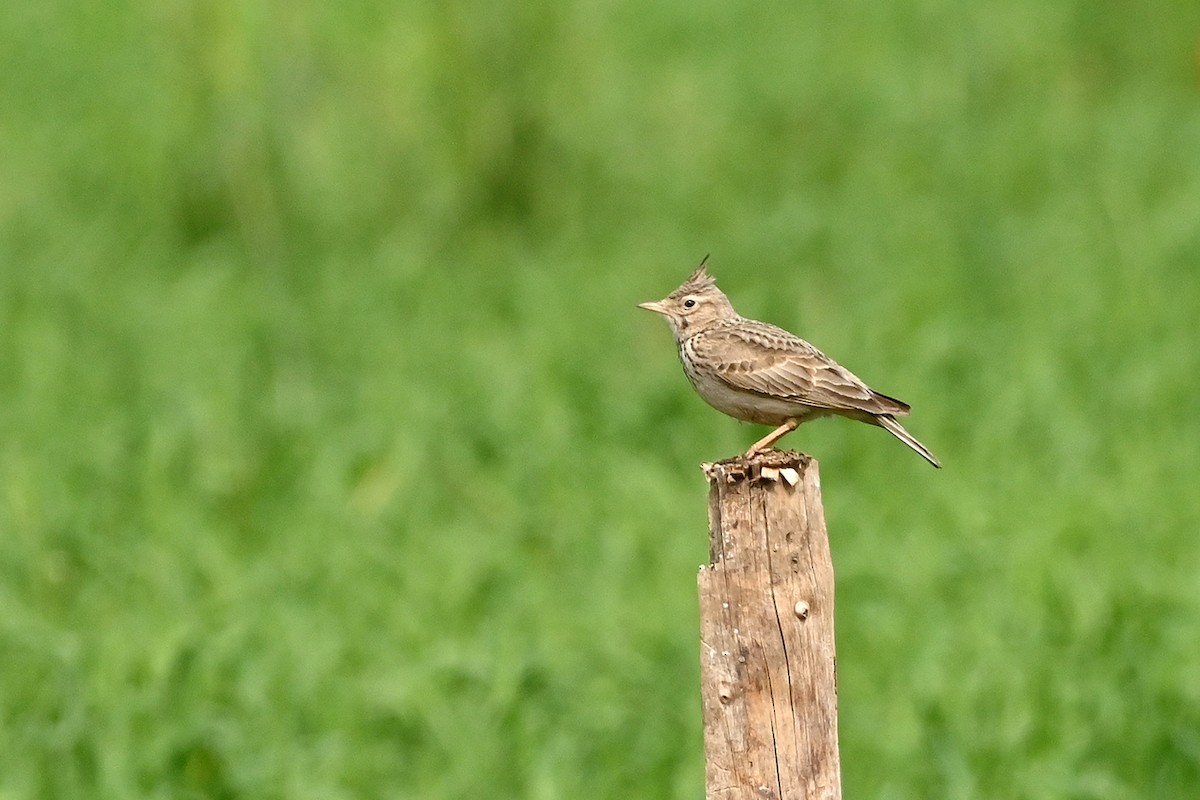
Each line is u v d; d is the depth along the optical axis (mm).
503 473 15133
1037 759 10688
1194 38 27281
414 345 18000
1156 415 15656
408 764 11141
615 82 25594
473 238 21844
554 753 10742
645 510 14188
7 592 12586
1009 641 11750
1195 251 19547
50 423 15695
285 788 10500
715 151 24578
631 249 21109
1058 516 13367
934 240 20406
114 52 28453
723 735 7188
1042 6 29719
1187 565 12758
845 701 11398
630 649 11977
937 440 15414
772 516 7109
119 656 11484
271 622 12242
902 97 26344
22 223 22156
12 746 10734
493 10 22219
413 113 22609
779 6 31078
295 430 15625
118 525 13961
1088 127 24828
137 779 10555
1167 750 10617
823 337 17547
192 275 20031
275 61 21766
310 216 22047
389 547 13789
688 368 10609
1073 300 18266
